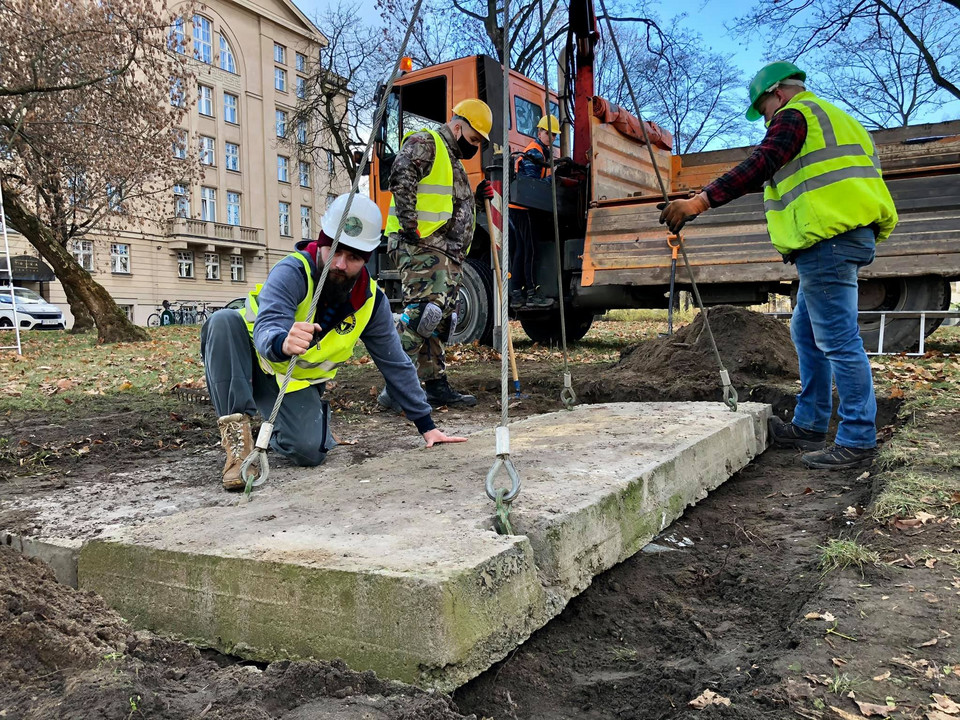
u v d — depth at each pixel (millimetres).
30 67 13977
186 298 36062
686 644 1973
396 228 4941
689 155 9500
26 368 8008
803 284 3453
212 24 35531
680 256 7578
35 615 1709
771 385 4992
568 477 2473
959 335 9617
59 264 12172
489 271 8812
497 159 7855
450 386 5746
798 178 3322
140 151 18609
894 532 2326
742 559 2500
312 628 1676
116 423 4684
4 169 16125
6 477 3326
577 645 1978
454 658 1553
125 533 2070
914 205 6641
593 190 8070
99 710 1378
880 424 4527
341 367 7137
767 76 3555
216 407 3086
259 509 2264
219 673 1599
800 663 1586
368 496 2361
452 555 1723
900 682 1487
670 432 3275
